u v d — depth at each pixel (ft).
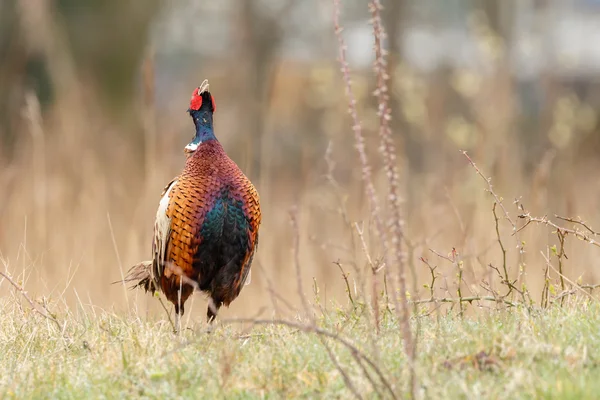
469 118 88.58
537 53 109.19
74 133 67.97
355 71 85.46
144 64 55.26
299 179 84.43
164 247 37.45
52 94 100.42
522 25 109.60
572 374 25.00
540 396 23.99
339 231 54.90
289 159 109.81
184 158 76.23
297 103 120.67
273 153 103.81
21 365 30.09
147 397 26.30
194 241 36.83
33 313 35.70
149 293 45.83
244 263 38.17
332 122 85.20
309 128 117.39
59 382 28.12
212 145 37.55
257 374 26.94
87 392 26.91
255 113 111.14
